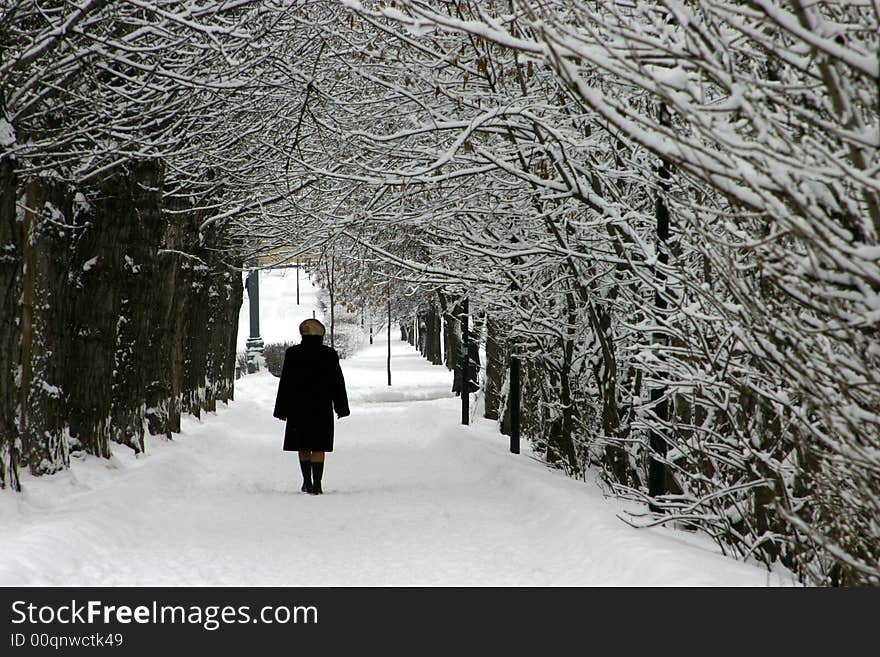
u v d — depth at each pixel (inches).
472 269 1914.4
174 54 1669.5
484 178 1641.2
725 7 595.2
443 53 1449.3
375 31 1508.4
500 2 1295.5
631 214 1363.2
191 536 1233.4
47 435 1502.2
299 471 2193.7
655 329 1171.9
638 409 1295.5
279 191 2438.5
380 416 3644.2
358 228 1910.7
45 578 933.2
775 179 563.8
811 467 778.8
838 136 563.5
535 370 2239.2
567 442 1908.2
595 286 1644.9
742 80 599.2
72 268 1749.5
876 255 558.3
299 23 1642.5
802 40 549.3
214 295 3267.7
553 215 1567.4
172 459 1977.1
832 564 864.3
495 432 2952.8
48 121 1536.7
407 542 1190.3
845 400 647.1
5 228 1314.0
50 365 1508.4
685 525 1323.8
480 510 1450.5
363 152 1729.8
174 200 2378.2
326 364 1708.9
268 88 1905.8
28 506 1300.4
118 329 2003.0
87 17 1461.6
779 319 663.1
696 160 602.5
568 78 634.2
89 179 1748.3
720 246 709.9
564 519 1244.5
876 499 629.3
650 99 1269.7
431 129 1373.0
